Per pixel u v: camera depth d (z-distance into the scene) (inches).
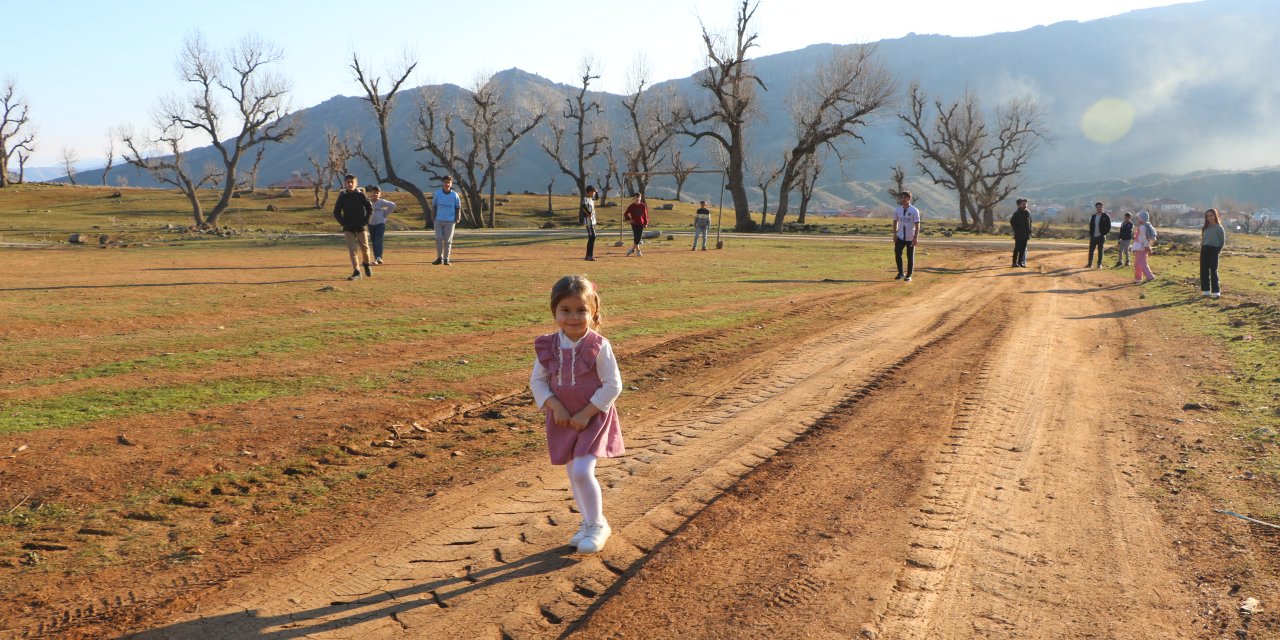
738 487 203.3
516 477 212.8
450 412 271.7
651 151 3132.4
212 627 133.6
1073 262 1042.1
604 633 130.3
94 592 145.8
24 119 3964.1
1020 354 388.8
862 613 138.0
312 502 193.2
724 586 147.6
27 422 237.3
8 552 160.4
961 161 2893.7
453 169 2465.6
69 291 523.5
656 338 413.7
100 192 3683.6
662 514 185.6
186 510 185.2
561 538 171.8
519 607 140.2
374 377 312.3
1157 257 1139.3
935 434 252.5
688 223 2790.4
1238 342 407.8
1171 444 240.2
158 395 273.3
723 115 2114.9
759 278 732.7
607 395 161.6
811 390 314.5
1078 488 203.6
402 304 499.8
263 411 260.2
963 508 189.3
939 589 147.6
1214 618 137.3
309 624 134.9
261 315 442.3
